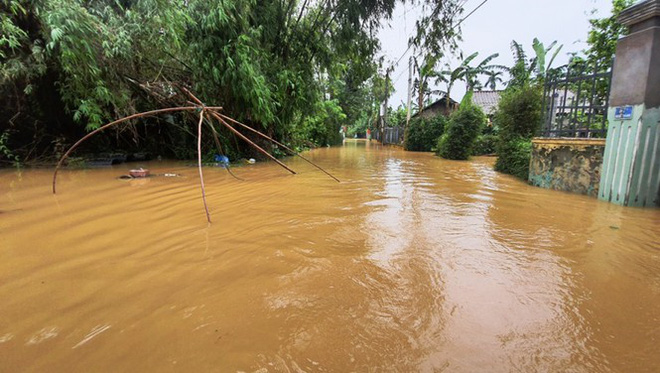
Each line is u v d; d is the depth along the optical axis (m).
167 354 1.18
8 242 2.30
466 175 6.67
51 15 4.83
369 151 16.64
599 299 1.62
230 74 7.05
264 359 1.16
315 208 3.50
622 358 1.19
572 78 4.75
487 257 2.14
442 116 16.86
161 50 6.63
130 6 6.40
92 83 6.05
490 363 1.16
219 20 6.56
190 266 1.94
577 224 2.94
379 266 1.97
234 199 3.91
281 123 9.59
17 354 1.17
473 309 1.51
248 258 2.07
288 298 1.58
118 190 4.27
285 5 9.16
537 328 1.38
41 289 1.64
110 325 1.34
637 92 3.49
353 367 1.12
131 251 2.16
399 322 1.40
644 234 2.64
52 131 7.06
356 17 9.28
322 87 11.96
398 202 3.87
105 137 8.11
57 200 3.64
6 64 5.25
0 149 6.29
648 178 3.58
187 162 8.05
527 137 7.06
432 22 9.62
